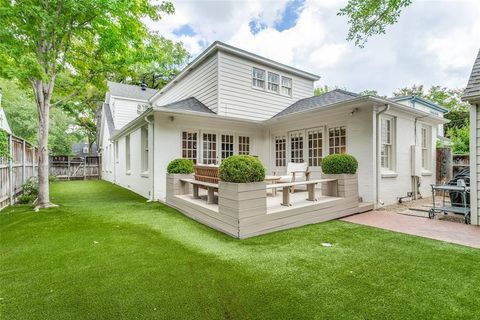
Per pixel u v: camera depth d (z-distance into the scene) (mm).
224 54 9133
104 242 3578
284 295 2143
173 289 2244
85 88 7609
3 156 5988
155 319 1823
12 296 2123
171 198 6309
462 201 5340
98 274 2541
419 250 3248
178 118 7762
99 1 5348
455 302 2025
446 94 22297
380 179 6289
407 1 4262
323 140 7590
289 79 11125
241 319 1824
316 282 2373
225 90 9102
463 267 2707
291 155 8820
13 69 5129
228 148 9094
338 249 3301
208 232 4133
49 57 5902
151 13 6547
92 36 6547
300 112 7328
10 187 6562
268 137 9727
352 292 2186
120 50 6590
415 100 13617
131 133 10422
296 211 4469
